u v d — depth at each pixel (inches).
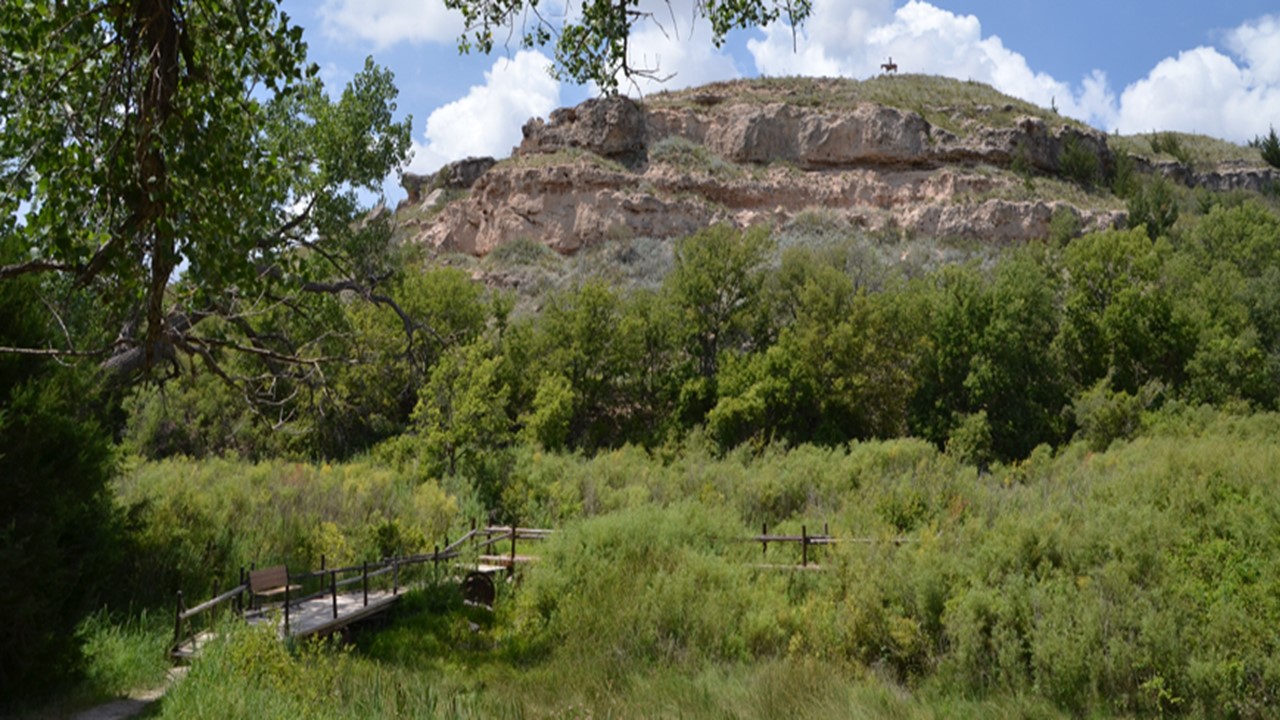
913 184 2299.5
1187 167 2775.6
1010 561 468.1
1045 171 2417.6
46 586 347.3
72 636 355.6
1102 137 2564.0
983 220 2140.7
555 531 621.9
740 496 799.1
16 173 245.0
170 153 225.9
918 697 398.3
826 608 482.6
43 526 343.0
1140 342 1389.0
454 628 499.8
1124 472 679.1
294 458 1159.0
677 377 1519.4
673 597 490.9
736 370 1439.5
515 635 498.0
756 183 2331.4
